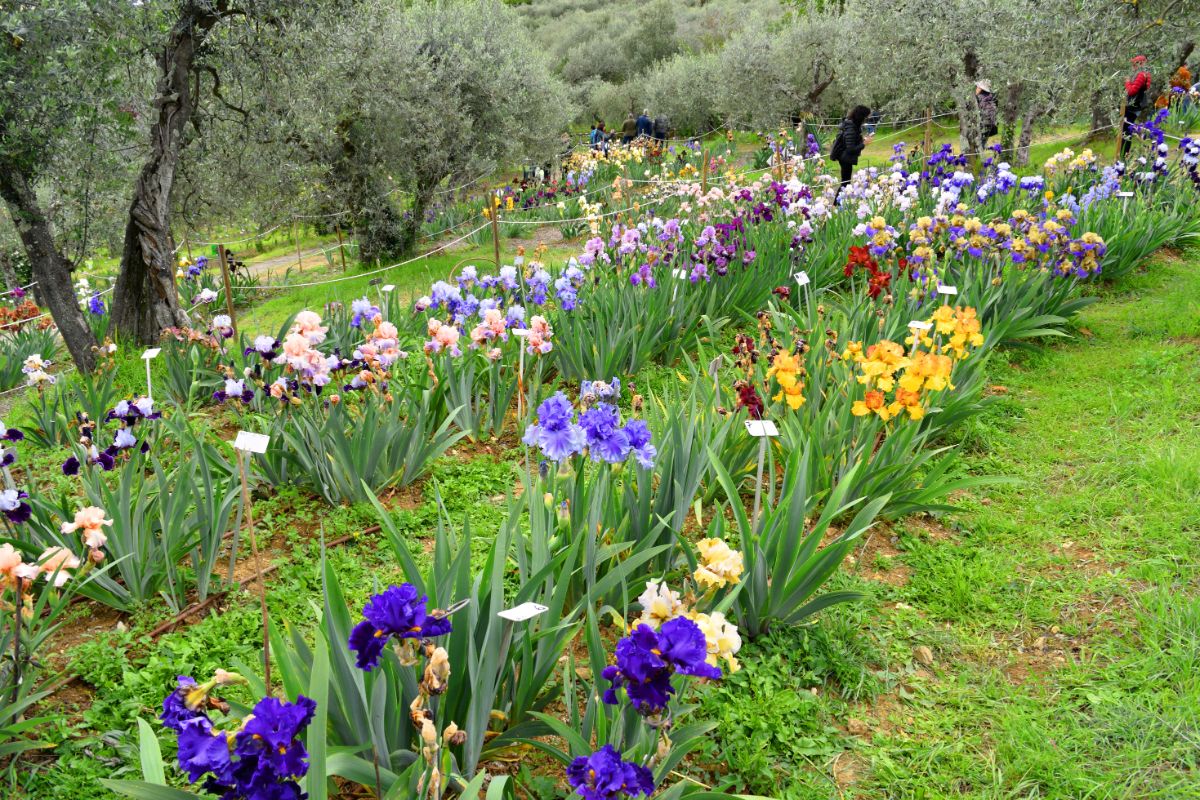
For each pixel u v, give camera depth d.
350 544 4.61
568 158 22.42
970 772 3.08
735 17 37.12
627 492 3.90
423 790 2.25
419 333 8.13
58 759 3.03
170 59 9.27
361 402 6.03
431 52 16.52
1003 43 14.80
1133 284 8.98
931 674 3.67
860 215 9.96
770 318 7.37
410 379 6.61
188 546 3.99
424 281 12.61
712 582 2.78
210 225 14.16
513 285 6.90
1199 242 10.19
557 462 3.66
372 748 2.57
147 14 8.27
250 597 4.09
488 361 5.86
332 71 11.74
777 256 8.86
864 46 18.06
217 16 9.46
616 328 6.92
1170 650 3.63
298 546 4.51
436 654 2.05
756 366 5.25
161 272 9.39
